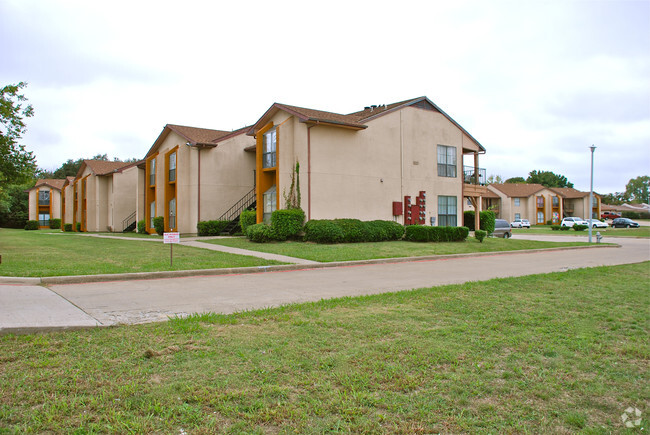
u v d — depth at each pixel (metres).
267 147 24.00
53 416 3.40
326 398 3.88
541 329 6.22
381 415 3.60
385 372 4.48
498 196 70.00
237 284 10.47
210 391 3.93
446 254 18.34
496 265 15.45
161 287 9.73
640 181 136.62
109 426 3.28
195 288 9.74
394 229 23.22
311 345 5.30
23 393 3.80
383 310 7.35
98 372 4.31
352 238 21.69
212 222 26.75
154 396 3.79
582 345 5.52
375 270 13.74
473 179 31.12
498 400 3.97
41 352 4.83
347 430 3.36
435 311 7.30
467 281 11.12
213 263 13.18
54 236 28.97
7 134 20.11
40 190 63.59
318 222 21.28
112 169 41.59
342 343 5.42
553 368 4.76
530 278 11.38
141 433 3.21
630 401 4.02
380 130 25.02
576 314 7.23
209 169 28.19
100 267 11.73
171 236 12.61
